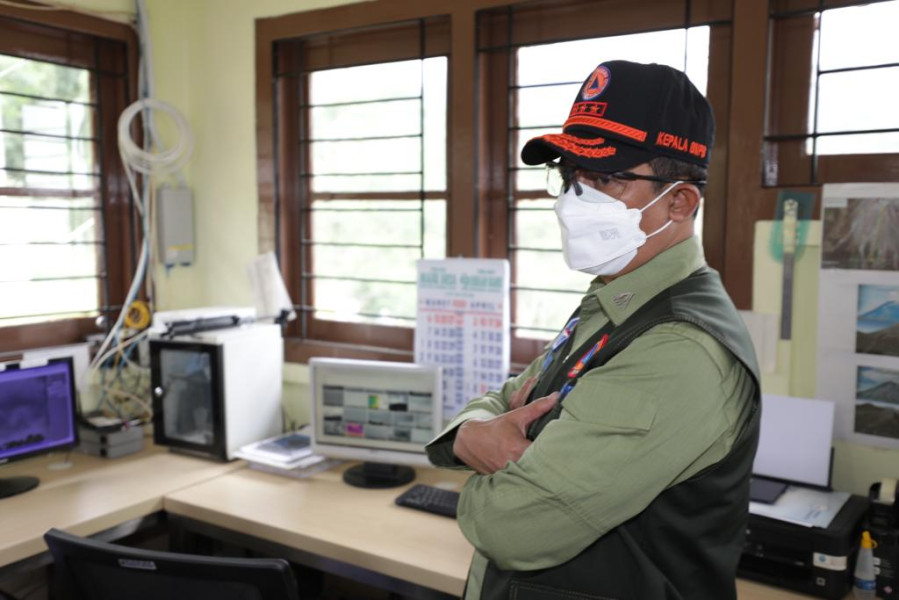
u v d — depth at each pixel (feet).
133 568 4.75
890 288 5.95
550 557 3.20
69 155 9.23
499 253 8.35
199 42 10.03
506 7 7.84
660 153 3.24
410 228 8.84
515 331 8.34
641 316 3.30
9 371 7.53
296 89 9.54
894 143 6.19
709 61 6.93
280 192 9.61
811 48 6.50
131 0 9.47
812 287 6.38
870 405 6.12
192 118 10.23
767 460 6.17
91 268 9.57
